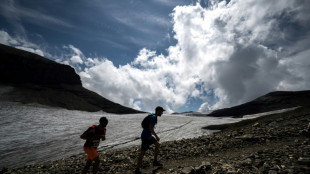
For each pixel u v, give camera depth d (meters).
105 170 7.51
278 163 5.47
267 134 10.41
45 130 47.66
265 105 151.25
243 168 5.47
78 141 33.84
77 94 168.50
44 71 171.88
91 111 141.25
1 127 48.09
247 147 8.95
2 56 156.62
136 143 29.20
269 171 4.94
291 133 9.78
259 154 6.68
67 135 41.25
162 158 8.45
